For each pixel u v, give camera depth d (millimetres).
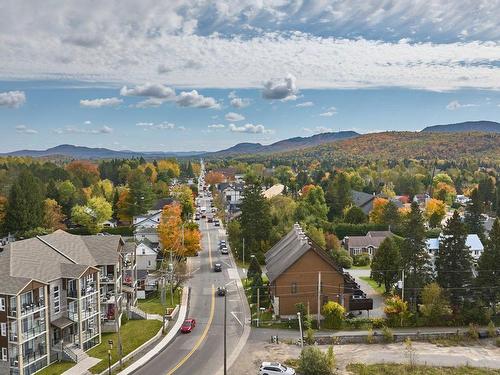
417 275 66125
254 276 76562
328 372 47625
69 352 50438
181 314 66438
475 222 107750
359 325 61250
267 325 62094
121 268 64812
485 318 62562
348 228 117562
